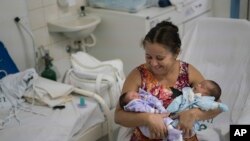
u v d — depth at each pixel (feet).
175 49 4.84
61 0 8.92
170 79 5.14
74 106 6.00
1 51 6.82
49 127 5.47
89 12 9.60
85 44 9.68
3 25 6.95
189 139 4.87
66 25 8.80
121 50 9.27
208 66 6.57
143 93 4.96
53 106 6.01
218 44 6.53
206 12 10.61
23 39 7.45
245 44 6.29
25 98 6.27
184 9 9.41
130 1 8.77
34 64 7.89
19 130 5.44
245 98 5.84
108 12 9.09
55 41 9.14
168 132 4.50
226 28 6.48
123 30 8.93
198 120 4.78
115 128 6.22
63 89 6.23
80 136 5.82
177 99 4.82
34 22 8.46
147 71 5.18
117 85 6.61
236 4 9.88
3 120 5.69
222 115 6.00
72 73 6.77
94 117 6.07
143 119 4.58
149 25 8.37
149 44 4.74
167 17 8.85
